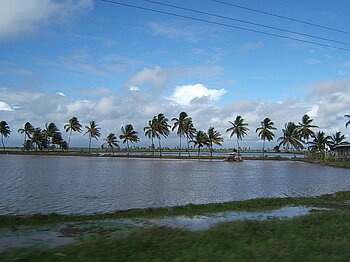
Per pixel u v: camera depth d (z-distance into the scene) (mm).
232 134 86312
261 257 7473
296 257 7473
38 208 16109
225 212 14859
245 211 15148
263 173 42250
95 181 28625
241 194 22375
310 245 8547
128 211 14695
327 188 26547
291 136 89750
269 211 15227
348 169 52812
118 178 31766
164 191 22906
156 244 8758
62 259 7422
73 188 23656
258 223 11672
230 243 8773
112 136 107125
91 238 10180
